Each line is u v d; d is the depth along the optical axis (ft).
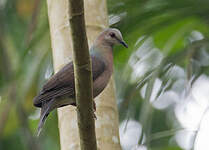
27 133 47.32
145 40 38.78
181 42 42.91
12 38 44.96
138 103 45.39
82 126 27.45
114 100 34.17
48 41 39.70
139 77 38.91
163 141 51.06
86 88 26.81
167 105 50.26
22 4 45.03
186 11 37.81
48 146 46.88
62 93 31.99
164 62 35.81
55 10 34.91
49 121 45.65
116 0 39.04
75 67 26.48
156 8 37.99
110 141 32.32
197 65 39.99
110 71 34.42
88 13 35.35
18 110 46.21
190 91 35.73
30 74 39.19
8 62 45.83
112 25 38.75
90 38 35.09
